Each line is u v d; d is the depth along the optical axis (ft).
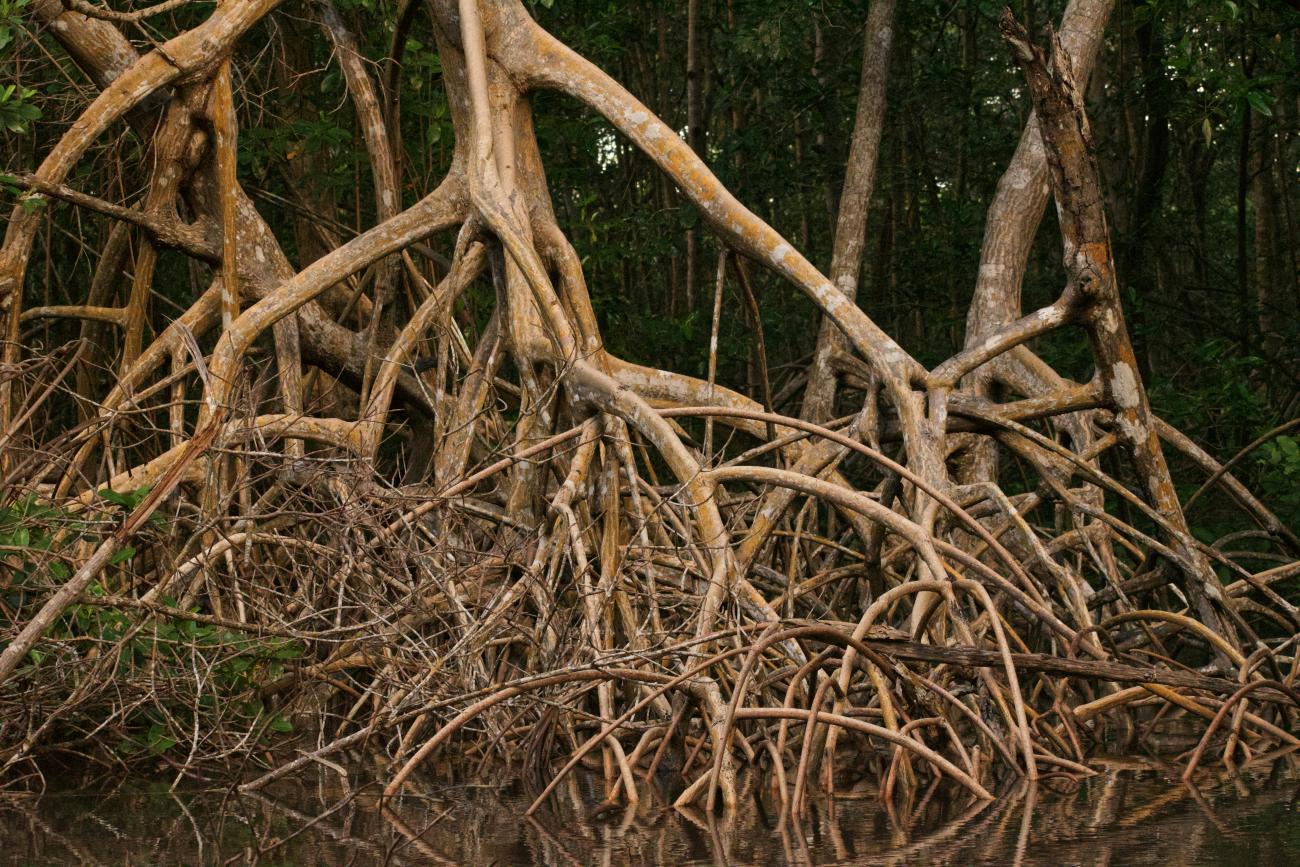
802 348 50.06
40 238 33.96
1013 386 26.48
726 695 17.01
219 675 17.57
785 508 22.45
